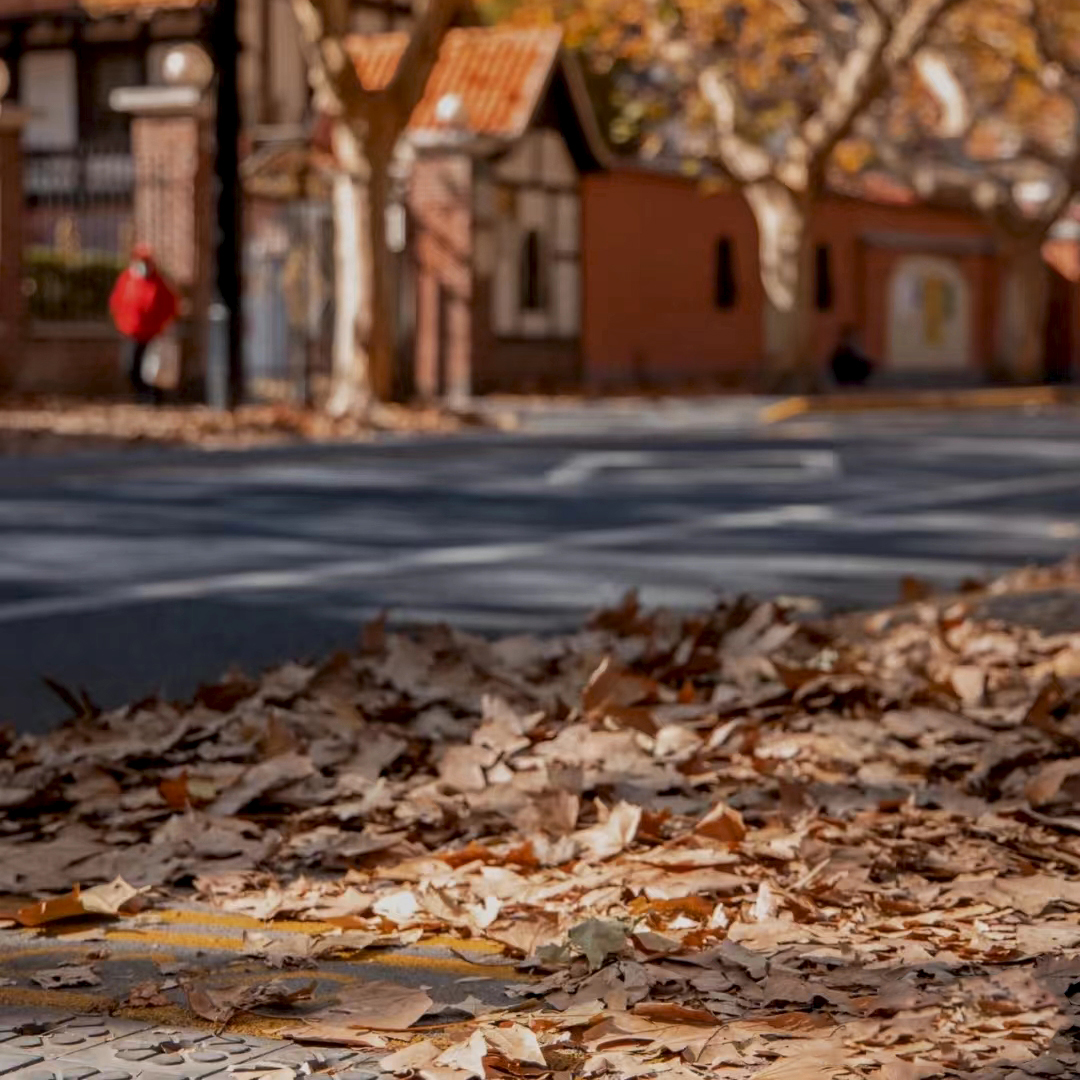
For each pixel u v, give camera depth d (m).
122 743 7.11
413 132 41.19
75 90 45.66
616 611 9.91
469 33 44.66
